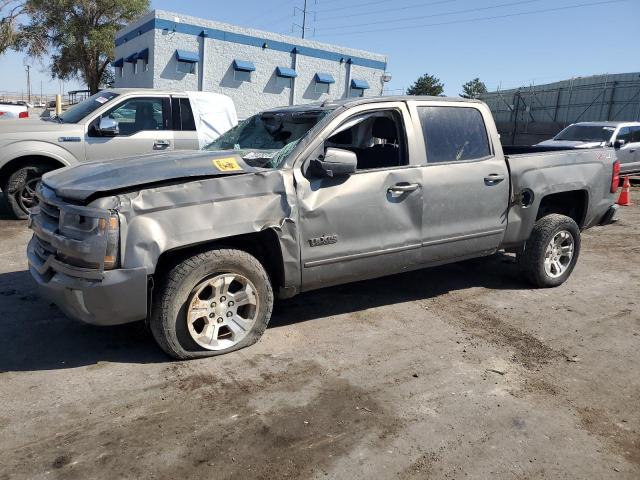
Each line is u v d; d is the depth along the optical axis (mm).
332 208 4121
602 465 2871
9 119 8172
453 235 4855
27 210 8078
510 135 34844
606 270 6578
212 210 3645
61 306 3613
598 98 29547
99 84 36656
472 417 3277
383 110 4559
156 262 3465
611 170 6070
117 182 3488
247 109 23031
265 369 3783
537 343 4375
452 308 5105
